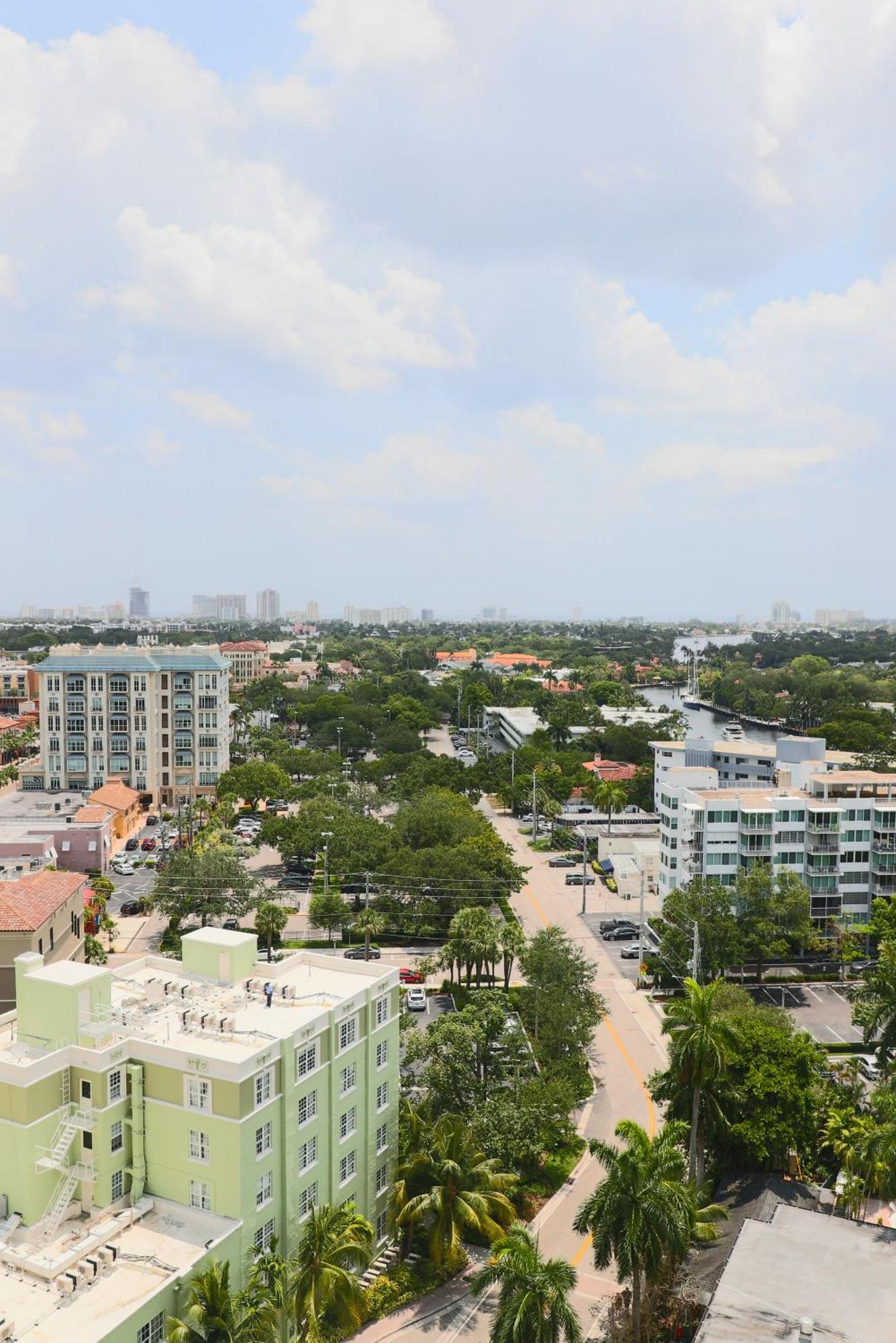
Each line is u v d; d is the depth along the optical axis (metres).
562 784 191.25
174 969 68.12
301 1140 57.06
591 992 88.69
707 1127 67.00
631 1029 96.12
